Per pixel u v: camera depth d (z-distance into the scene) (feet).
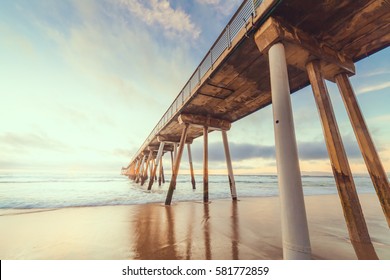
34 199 41.42
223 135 38.47
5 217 21.79
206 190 34.27
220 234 15.10
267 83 23.17
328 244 13.12
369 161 14.87
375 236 15.47
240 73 21.09
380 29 14.33
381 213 27.02
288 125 11.25
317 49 14.93
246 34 15.19
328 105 14.37
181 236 14.55
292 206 10.00
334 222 20.36
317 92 14.83
